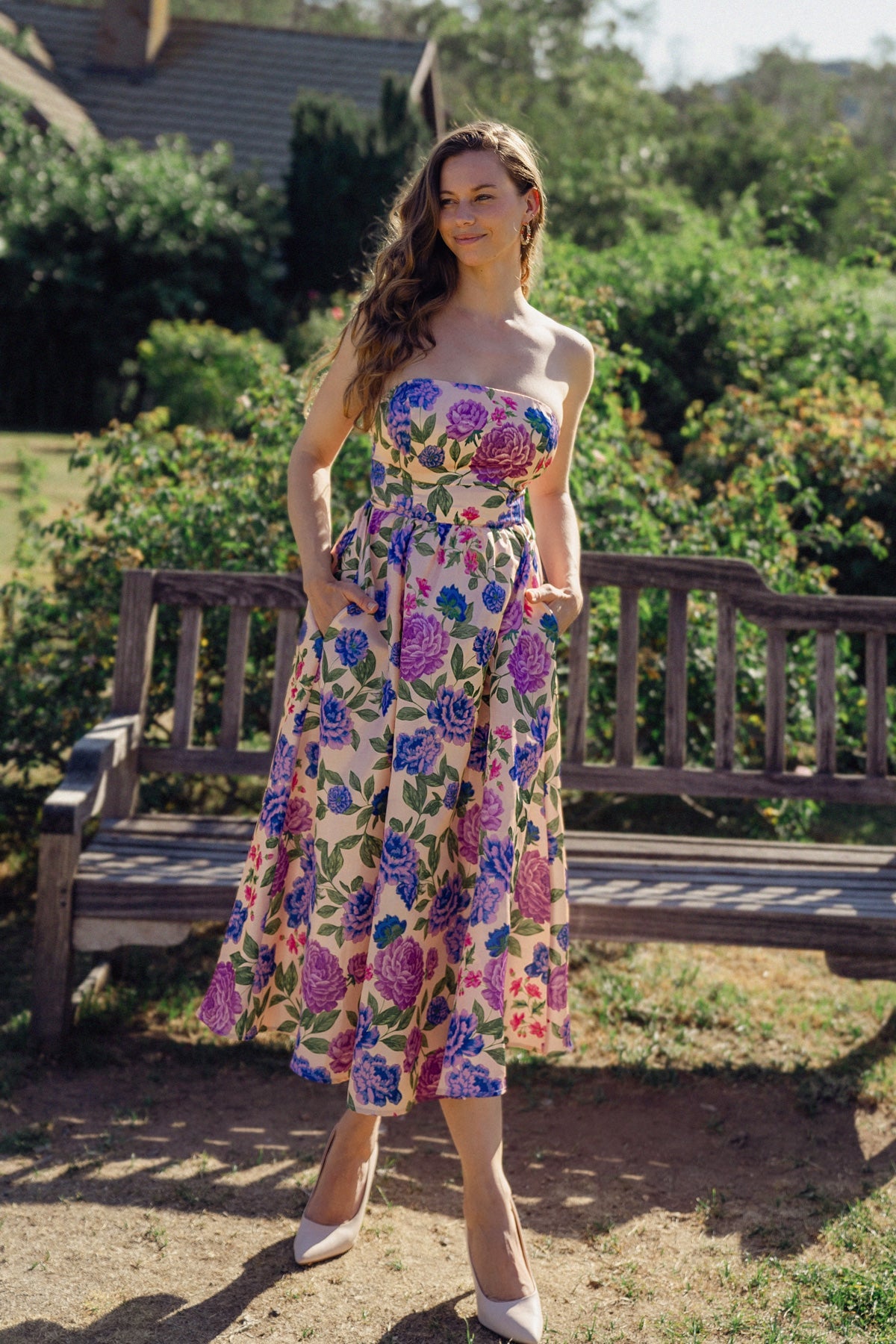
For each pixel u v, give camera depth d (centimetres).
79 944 307
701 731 491
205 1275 224
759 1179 263
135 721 355
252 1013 227
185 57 2162
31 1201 246
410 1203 253
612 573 358
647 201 1688
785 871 330
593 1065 319
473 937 206
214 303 1709
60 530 466
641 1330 211
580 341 232
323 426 232
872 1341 208
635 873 325
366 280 235
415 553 214
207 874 311
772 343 859
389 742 213
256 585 358
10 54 1970
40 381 1625
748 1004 355
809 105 6250
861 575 647
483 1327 210
